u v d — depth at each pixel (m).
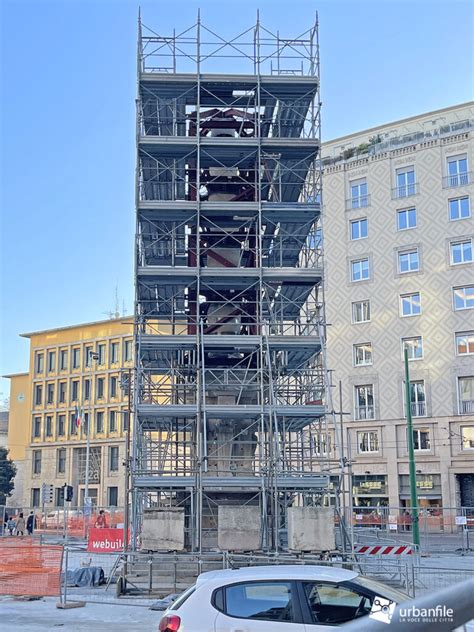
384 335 49.12
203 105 28.38
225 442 23.69
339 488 22.67
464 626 2.08
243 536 19.27
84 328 72.94
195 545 21.50
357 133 53.22
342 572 7.90
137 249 25.53
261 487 21.89
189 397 27.66
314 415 23.83
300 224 27.56
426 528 34.19
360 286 50.72
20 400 77.62
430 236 48.59
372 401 48.94
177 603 7.67
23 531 36.78
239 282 25.88
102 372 70.69
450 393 45.97
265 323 25.14
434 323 47.41
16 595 17.16
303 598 7.38
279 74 28.30
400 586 16.61
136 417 23.56
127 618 14.34
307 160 27.47
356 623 2.05
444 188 48.59
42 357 75.69
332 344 51.03
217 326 26.89
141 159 27.11
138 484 22.00
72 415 71.94
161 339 24.59
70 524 42.38
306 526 19.03
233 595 7.44
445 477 45.03
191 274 25.22
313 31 28.44
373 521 40.00
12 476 72.00
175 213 25.91
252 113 28.38
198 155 25.89
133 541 21.72
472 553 28.58
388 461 47.25
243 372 26.61
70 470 70.56
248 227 27.47
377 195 51.09
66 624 13.68
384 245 50.25
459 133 48.59
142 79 26.52
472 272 46.66
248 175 28.23
